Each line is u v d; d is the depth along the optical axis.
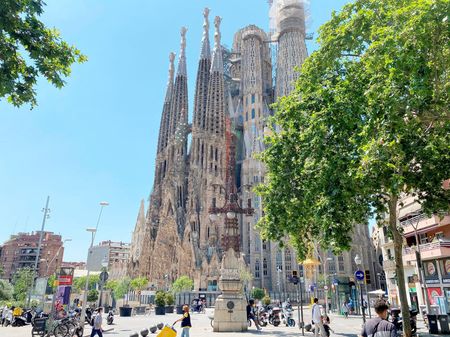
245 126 157.75
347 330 29.17
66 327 23.67
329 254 117.69
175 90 182.25
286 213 23.09
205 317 49.53
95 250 30.59
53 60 11.91
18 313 37.59
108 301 92.69
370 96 15.26
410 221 38.38
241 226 135.75
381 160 14.95
